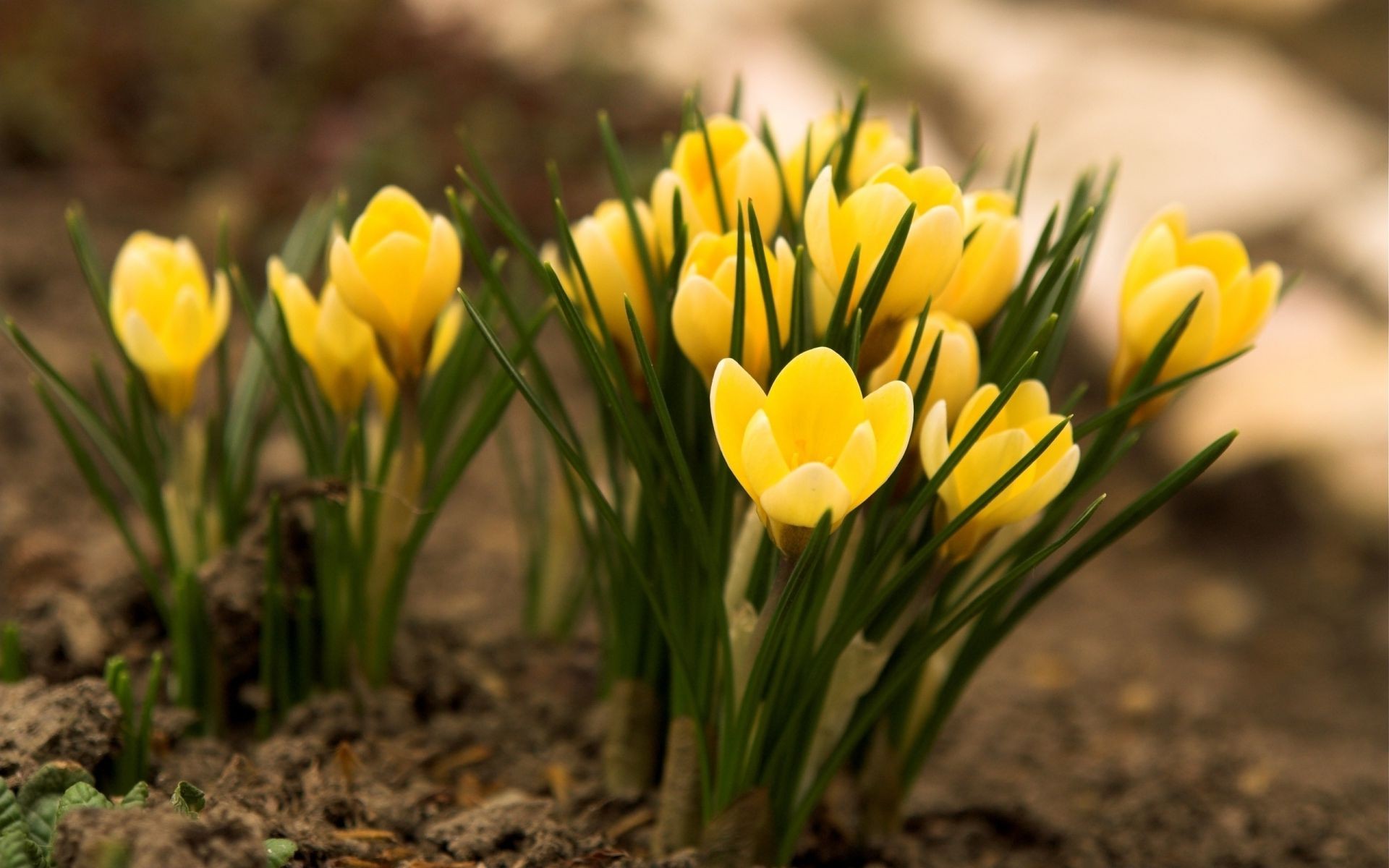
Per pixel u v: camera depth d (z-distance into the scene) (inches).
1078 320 88.2
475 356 34.7
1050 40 133.0
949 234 29.8
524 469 62.5
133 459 34.8
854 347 30.2
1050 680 54.4
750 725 31.7
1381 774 47.0
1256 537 75.5
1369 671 62.6
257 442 36.5
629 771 35.0
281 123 86.1
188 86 86.5
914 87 133.0
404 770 34.9
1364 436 75.5
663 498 32.9
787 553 29.5
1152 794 40.4
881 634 32.0
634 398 33.1
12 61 82.0
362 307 32.3
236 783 32.8
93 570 41.8
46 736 31.5
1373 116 143.6
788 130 100.5
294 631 35.5
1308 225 96.7
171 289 34.6
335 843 32.2
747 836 32.1
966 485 30.3
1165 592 69.2
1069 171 107.0
